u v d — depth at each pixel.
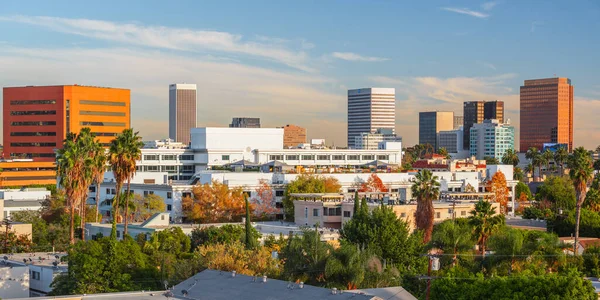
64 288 104.69
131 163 153.00
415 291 106.12
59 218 170.25
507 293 95.25
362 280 100.88
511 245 121.94
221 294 82.56
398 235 122.38
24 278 109.06
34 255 131.00
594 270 136.00
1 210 167.88
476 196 196.88
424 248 124.94
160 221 159.88
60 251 144.00
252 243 130.50
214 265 106.94
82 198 159.88
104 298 82.06
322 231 155.25
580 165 164.38
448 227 125.56
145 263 112.69
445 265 119.56
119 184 153.25
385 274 104.00
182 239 141.50
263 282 85.31
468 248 124.06
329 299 77.62
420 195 149.12
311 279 102.88
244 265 108.38
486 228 128.50
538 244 128.50
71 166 146.38
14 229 147.00
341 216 176.75
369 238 122.00
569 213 180.12
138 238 143.50
